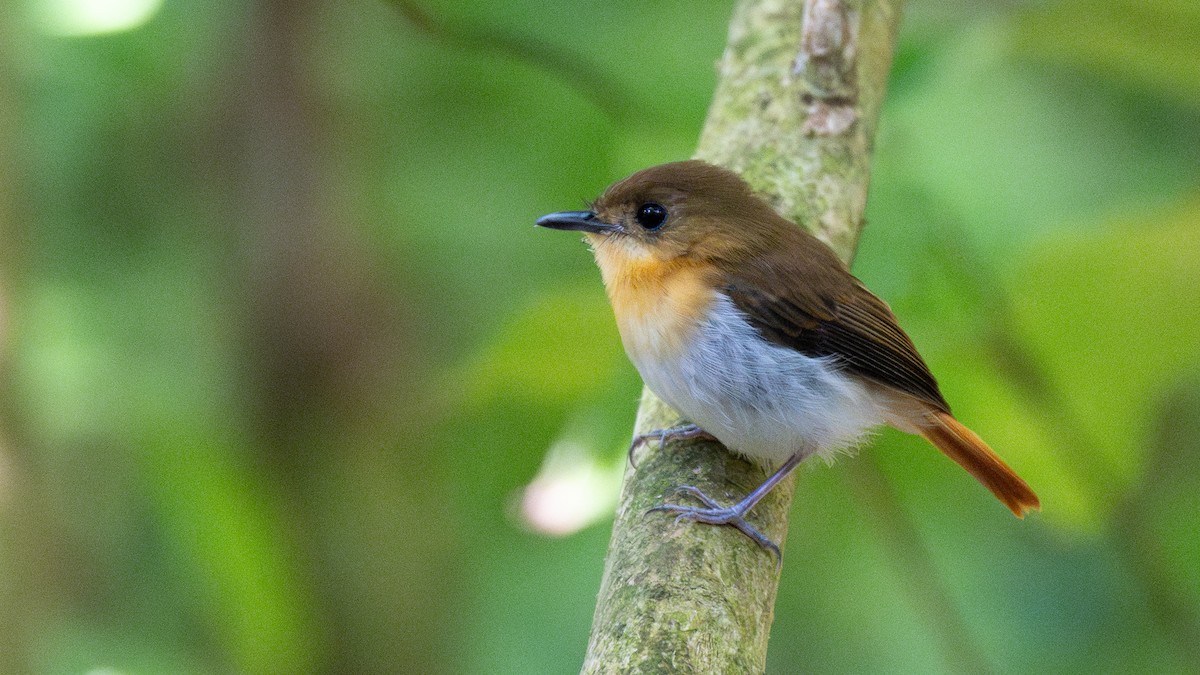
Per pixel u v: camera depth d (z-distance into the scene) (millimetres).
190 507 9570
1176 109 10016
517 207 10695
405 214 11016
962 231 8688
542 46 9930
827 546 10656
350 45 12125
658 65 9766
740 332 7324
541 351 8633
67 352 10125
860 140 8195
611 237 7707
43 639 9617
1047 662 10141
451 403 9758
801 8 8758
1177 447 10188
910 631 10359
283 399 12773
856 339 7520
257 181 12555
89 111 10297
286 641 9711
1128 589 10320
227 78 12383
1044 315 8562
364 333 13734
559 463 7992
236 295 12570
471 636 10195
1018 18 8758
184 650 10125
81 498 10102
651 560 6309
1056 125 9695
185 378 10727
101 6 9781
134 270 10984
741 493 7012
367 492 12820
